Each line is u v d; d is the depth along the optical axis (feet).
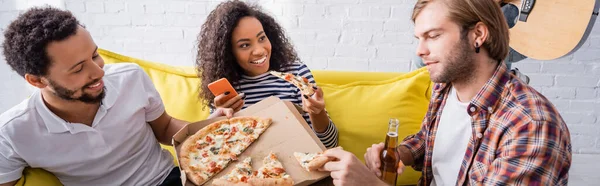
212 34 4.95
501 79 3.29
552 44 5.66
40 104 3.77
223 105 4.64
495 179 3.03
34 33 3.30
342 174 3.23
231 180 3.39
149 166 4.44
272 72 4.89
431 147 4.06
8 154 3.66
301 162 3.56
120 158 4.20
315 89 4.63
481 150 3.36
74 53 3.43
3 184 3.65
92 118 4.01
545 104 3.07
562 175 3.04
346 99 5.49
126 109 4.22
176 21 8.18
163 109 4.70
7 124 3.64
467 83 3.45
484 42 3.23
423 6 3.32
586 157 8.10
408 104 5.35
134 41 8.36
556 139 2.91
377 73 6.06
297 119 4.19
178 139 3.97
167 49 8.41
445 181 3.84
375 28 7.95
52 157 3.86
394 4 7.73
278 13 7.97
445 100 3.95
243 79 5.19
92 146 3.99
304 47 8.21
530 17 5.87
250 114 4.38
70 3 8.02
